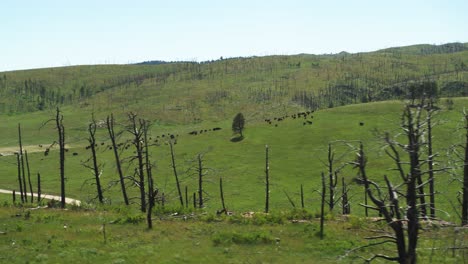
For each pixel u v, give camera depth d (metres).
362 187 69.88
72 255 24.44
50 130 195.00
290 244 27.48
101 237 28.53
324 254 25.55
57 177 100.31
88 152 128.25
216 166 99.94
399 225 14.53
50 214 36.03
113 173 100.00
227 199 76.19
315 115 133.12
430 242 25.72
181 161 107.06
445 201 56.00
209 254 25.52
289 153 104.00
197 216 36.22
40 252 25.02
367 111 126.19
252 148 111.94
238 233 28.86
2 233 28.89
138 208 51.78
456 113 95.19
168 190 84.62
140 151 47.25
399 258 14.64
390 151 81.94
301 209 36.09
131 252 25.39
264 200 74.38
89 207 41.78
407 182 14.38
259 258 24.86
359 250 25.67
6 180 99.50
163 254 25.22
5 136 186.00
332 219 34.09
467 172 29.06
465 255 23.28
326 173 83.75
